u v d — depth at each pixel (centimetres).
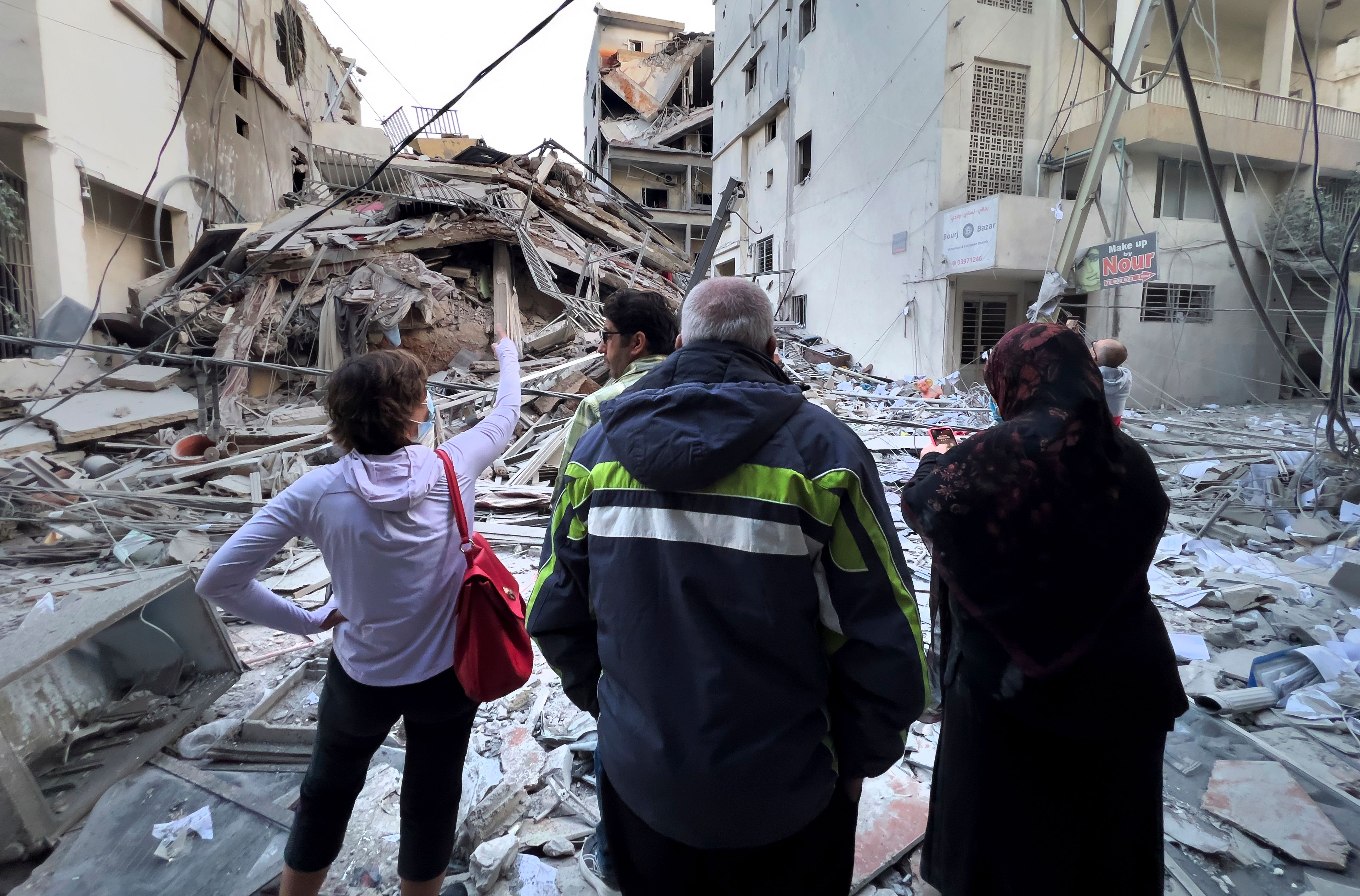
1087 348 138
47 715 236
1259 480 635
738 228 2475
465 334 1139
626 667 117
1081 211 941
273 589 414
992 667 138
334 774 163
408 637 156
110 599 230
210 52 1398
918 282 1482
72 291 964
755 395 114
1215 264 1409
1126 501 131
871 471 118
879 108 1592
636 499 118
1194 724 278
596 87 3900
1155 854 139
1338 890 193
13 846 194
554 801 230
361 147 1728
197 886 188
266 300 1067
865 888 196
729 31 2527
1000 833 142
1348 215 1291
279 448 686
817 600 118
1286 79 1398
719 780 109
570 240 1465
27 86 919
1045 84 1393
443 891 191
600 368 1036
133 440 736
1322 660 316
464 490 171
